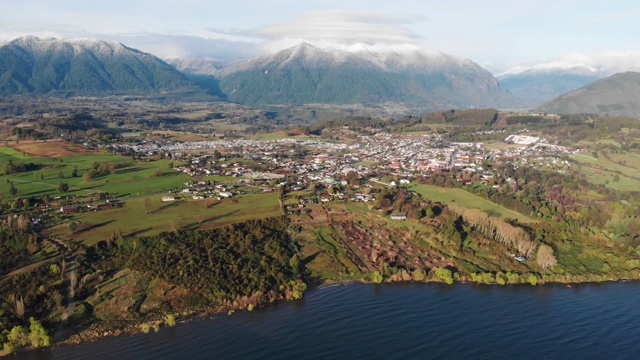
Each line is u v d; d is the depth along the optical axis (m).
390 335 181.88
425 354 170.88
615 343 178.50
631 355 171.12
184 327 185.00
